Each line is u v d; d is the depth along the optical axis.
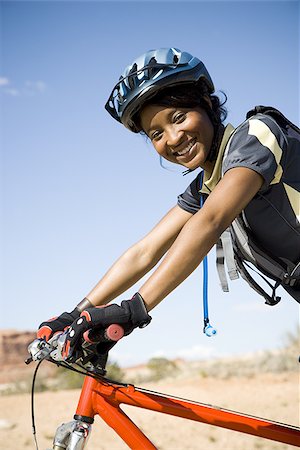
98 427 8.47
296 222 2.60
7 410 10.01
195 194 2.94
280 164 2.50
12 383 15.76
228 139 2.65
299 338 14.30
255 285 2.80
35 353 2.51
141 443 2.57
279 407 9.41
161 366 15.24
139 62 2.60
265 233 2.65
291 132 2.61
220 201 2.39
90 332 2.34
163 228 2.96
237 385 11.38
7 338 28.19
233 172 2.43
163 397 2.65
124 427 2.57
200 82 2.65
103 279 2.90
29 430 8.71
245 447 7.38
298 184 2.60
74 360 2.44
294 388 10.75
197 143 2.64
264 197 2.57
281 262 2.71
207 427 8.27
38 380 14.73
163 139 2.65
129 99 2.62
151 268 2.94
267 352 14.32
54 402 10.58
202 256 2.37
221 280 2.78
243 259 2.82
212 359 15.91
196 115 2.63
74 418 2.59
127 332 2.36
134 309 2.34
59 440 2.53
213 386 11.52
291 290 2.79
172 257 2.36
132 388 2.62
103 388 2.59
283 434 2.70
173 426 8.40
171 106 2.61
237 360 15.00
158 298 2.35
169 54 2.60
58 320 2.77
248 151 2.45
